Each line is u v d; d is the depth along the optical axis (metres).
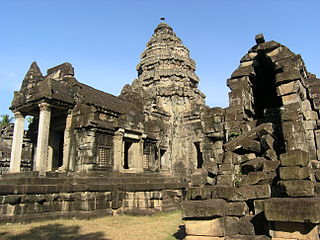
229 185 9.16
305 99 11.30
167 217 18.45
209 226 7.86
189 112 41.56
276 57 11.23
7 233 12.92
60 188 17.97
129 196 20.41
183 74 45.34
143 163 27.59
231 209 8.02
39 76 22.81
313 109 11.49
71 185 18.30
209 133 12.74
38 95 20.78
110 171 22.69
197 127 40.16
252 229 7.61
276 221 6.82
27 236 12.41
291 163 7.57
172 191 22.41
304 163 7.45
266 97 14.83
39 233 13.07
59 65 25.55
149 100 39.75
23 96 22.44
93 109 21.92
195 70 49.53
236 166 9.82
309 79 11.85
